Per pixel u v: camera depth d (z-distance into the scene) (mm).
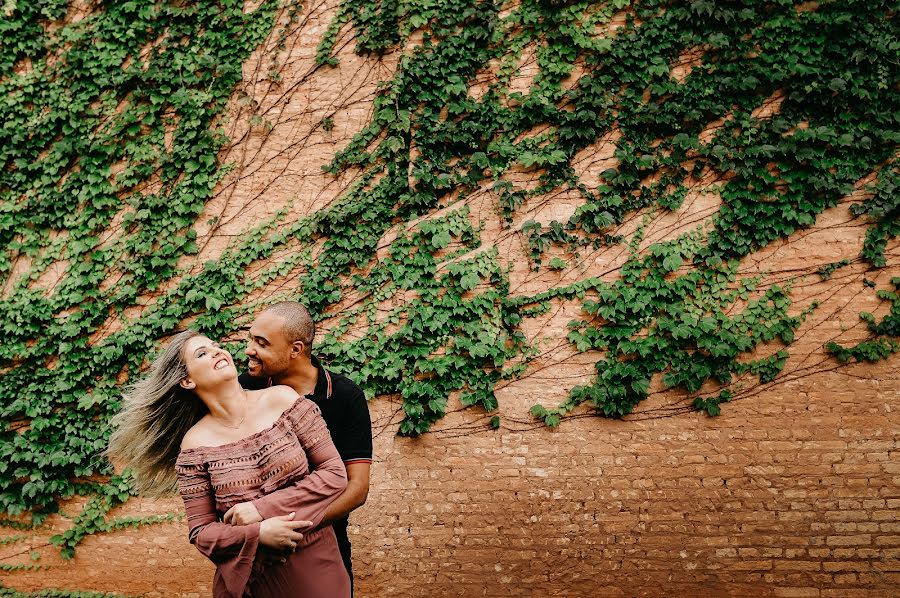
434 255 5652
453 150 5758
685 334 5254
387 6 5871
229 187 5867
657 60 5633
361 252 5680
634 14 5719
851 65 5438
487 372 5477
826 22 5480
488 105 5746
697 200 5531
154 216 5828
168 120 5957
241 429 2506
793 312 5332
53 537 5496
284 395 2619
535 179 5680
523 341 5465
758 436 5242
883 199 5293
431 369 5430
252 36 5969
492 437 5406
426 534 5332
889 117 5352
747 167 5430
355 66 5910
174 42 5961
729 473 5234
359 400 3176
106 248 5832
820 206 5375
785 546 5141
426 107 5812
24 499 5496
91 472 5488
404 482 5387
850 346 5246
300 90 5930
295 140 5887
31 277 5805
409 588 5289
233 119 5930
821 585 5094
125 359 5695
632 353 5391
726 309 5391
